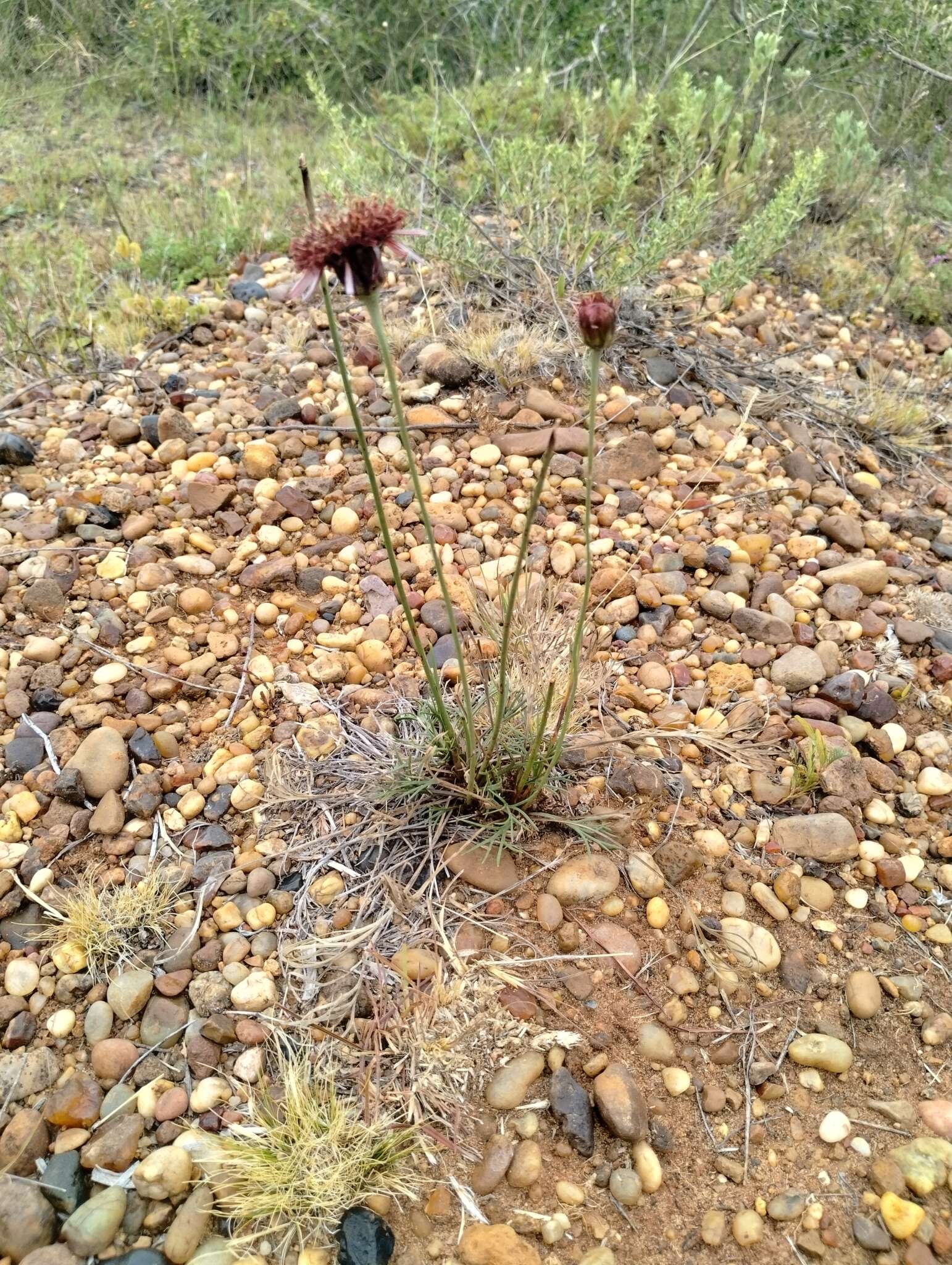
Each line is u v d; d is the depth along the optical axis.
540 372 3.45
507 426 3.30
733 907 2.07
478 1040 1.84
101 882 2.09
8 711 2.40
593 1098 1.79
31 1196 1.64
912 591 2.87
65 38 6.28
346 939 1.95
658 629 2.70
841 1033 1.91
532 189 4.01
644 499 3.12
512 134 4.90
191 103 6.20
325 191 4.62
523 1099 1.78
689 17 5.82
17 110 5.85
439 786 2.18
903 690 2.54
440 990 1.87
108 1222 1.62
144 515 2.97
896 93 5.39
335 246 1.48
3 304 3.75
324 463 3.19
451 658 2.52
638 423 3.35
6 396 3.52
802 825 2.20
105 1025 1.87
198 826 2.20
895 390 3.68
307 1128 1.67
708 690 2.53
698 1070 1.85
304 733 2.36
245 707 2.45
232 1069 1.82
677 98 4.79
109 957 1.96
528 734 2.17
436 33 6.34
